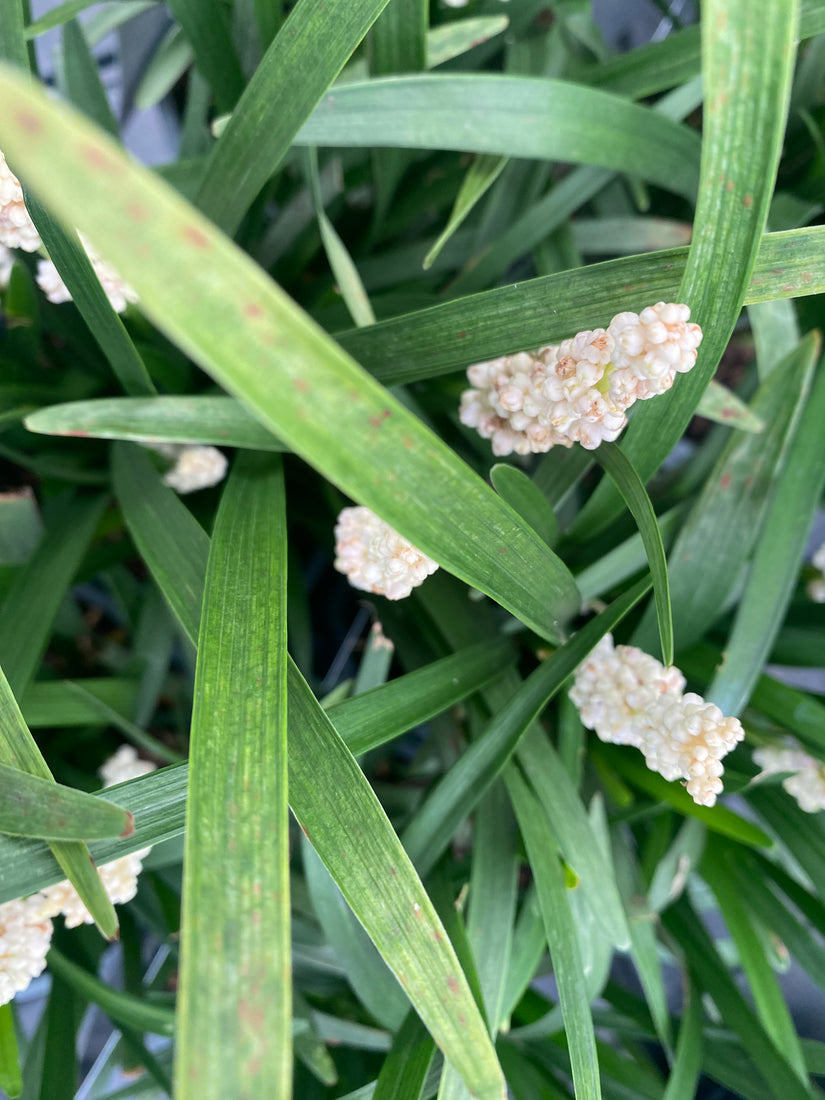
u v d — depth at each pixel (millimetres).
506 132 206
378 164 243
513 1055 237
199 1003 102
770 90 123
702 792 155
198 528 197
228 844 113
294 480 288
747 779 201
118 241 69
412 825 190
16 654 209
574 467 204
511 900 209
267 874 111
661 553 140
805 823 227
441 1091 174
